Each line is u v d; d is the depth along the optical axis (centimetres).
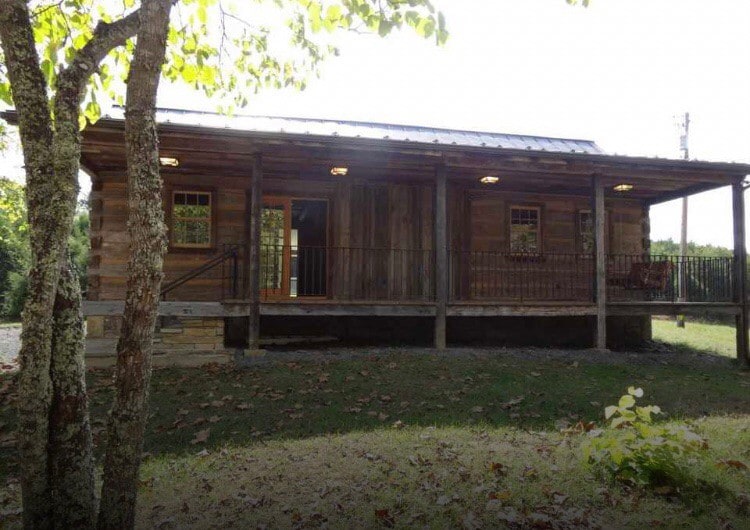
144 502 377
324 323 1098
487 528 323
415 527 326
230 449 514
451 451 470
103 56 290
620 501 356
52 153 258
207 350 887
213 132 804
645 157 972
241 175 1081
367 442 507
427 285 1147
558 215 1238
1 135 1223
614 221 1288
